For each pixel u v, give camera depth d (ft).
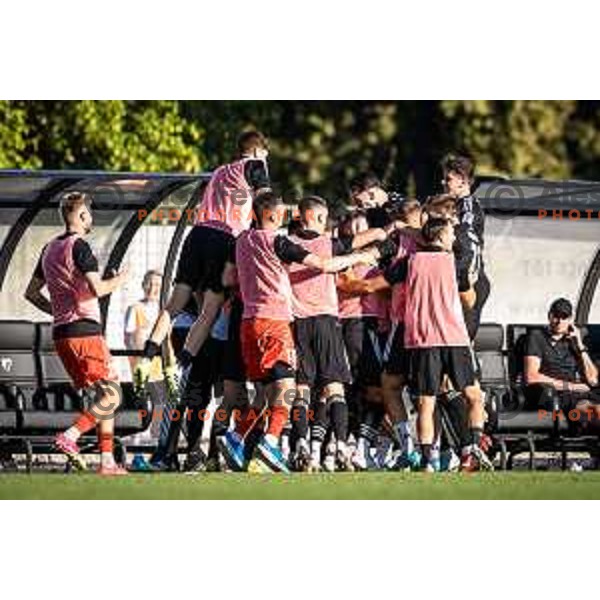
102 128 290.97
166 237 189.47
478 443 157.79
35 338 177.58
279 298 153.89
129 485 140.77
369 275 163.43
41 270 157.17
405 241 160.97
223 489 137.80
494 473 156.15
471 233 163.12
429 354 156.04
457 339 156.15
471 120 327.47
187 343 160.25
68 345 154.40
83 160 294.05
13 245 177.68
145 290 184.65
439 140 329.52
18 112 284.00
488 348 182.39
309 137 328.90
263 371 153.89
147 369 160.25
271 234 153.99
